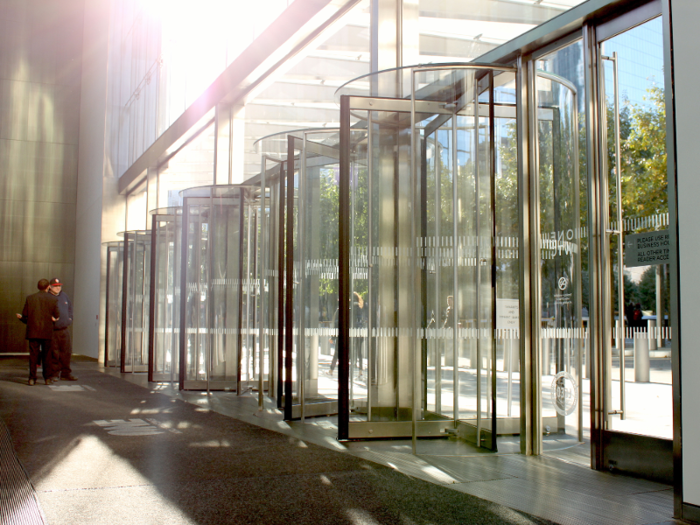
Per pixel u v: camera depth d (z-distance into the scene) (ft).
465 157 16.42
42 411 22.77
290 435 18.03
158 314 34.81
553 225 16.53
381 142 17.84
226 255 30.01
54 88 65.36
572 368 16.70
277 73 29.99
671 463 12.82
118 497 11.51
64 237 64.85
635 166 13.89
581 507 11.18
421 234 16.98
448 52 19.44
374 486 12.35
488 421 15.78
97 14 63.57
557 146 16.42
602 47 14.65
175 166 43.09
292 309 21.13
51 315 33.19
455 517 10.41
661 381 13.12
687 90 11.28
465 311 16.31
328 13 25.02
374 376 17.52
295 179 21.65
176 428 19.15
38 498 11.44
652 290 13.41
